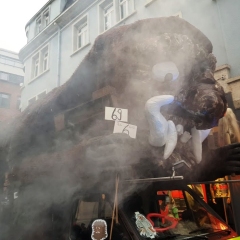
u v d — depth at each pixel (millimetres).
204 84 2742
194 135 2969
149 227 2508
